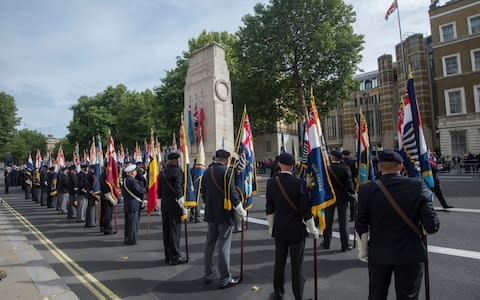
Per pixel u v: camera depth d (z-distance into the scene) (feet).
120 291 16.94
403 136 16.29
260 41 99.19
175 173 20.98
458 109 110.11
